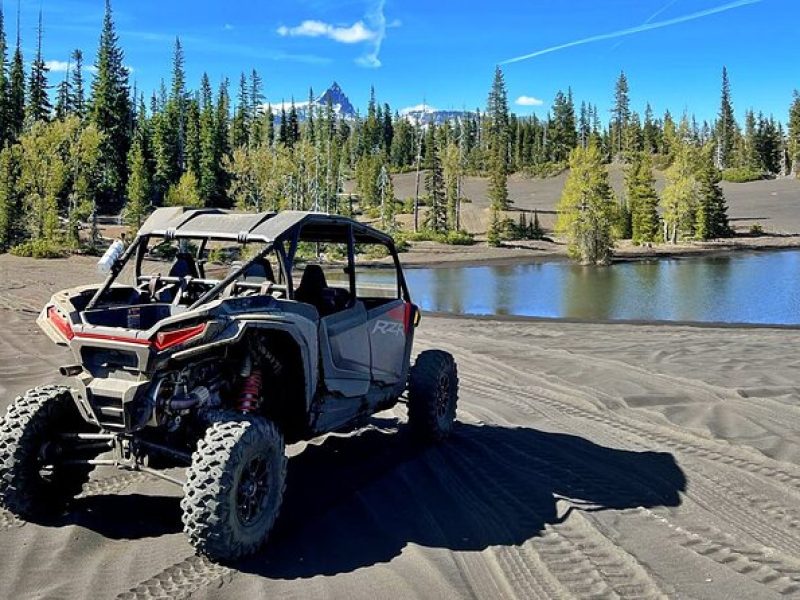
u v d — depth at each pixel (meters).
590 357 13.12
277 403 5.39
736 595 4.05
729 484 6.09
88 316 4.71
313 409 5.43
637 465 6.61
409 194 115.44
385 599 3.94
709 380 10.66
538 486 5.96
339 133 158.12
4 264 38.41
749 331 18.56
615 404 9.21
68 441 5.04
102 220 70.94
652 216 71.44
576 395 9.73
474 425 8.12
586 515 5.28
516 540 4.82
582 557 4.55
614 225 76.81
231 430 4.38
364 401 6.25
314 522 5.05
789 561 4.54
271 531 4.73
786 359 12.81
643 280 41.03
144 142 85.50
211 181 86.81
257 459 4.48
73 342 4.48
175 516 5.13
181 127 93.81
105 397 4.40
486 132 148.62
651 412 8.74
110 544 4.63
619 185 112.06
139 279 5.60
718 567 4.43
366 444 7.10
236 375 5.01
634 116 149.62
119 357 4.44
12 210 50.16
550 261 58.41
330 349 5.53
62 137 51.16
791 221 82.69
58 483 5.10
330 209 82.62
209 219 5.46
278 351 5.23
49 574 4.18
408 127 155.62
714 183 73.56
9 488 4.77
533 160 144.38
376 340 6.36
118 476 5.93
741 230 78.00
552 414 8.73
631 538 4.88
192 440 4.84
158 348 4.30
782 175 131.88
